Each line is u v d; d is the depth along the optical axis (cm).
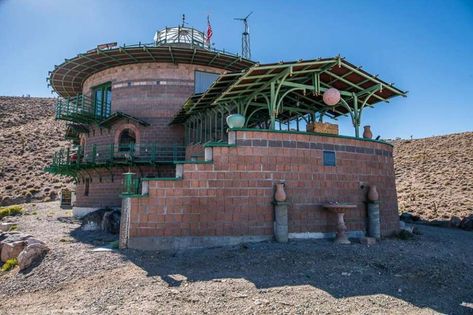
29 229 1550
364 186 1164
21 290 732
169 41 2359
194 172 988
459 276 735
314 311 525
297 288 625
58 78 2330
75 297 638
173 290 629
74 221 1906
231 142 1016
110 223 1405
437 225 1966
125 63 2086
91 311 551
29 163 4747
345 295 594
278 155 1038
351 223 1109
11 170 4422
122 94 2084
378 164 1234
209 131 1557
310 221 1040
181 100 2045
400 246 1009
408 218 2208
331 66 1162
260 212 997
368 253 871
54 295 673
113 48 1916
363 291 616
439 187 3459
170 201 974
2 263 991
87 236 1302
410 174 4328
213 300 573
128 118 1995
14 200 3347
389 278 695
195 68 2103
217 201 984
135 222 966
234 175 1000
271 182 1019
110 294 630
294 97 1552
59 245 1086
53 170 2231
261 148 1026
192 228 966
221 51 2023
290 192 1031
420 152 5266
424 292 625
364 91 1355
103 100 2189
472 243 1234
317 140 1098
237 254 855
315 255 836
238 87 1179
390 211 1248
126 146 2033
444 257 907
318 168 1083
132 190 1043
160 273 746
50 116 7781
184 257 868
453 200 2850
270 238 991
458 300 592
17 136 5975
